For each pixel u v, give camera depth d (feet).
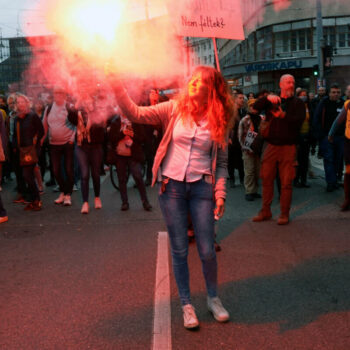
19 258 15.33
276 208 22.18
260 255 15.01
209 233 9.87
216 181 9.98
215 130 9.57
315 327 9.82
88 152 22.39
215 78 9.56
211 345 9.09
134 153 22.25
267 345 9.05
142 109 9.62
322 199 23.82
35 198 23.50
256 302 11.23
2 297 11.88
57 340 9.44
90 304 11.28
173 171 9.70
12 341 9.43
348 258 14.49
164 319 10.35
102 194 27.66
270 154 18.97
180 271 9.98
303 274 13.19
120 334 9.64
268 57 115.44
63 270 13.94
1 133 22.95
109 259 14.93
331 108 25.68
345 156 20.77
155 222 20.07
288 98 18.65
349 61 106.52
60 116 23.81
